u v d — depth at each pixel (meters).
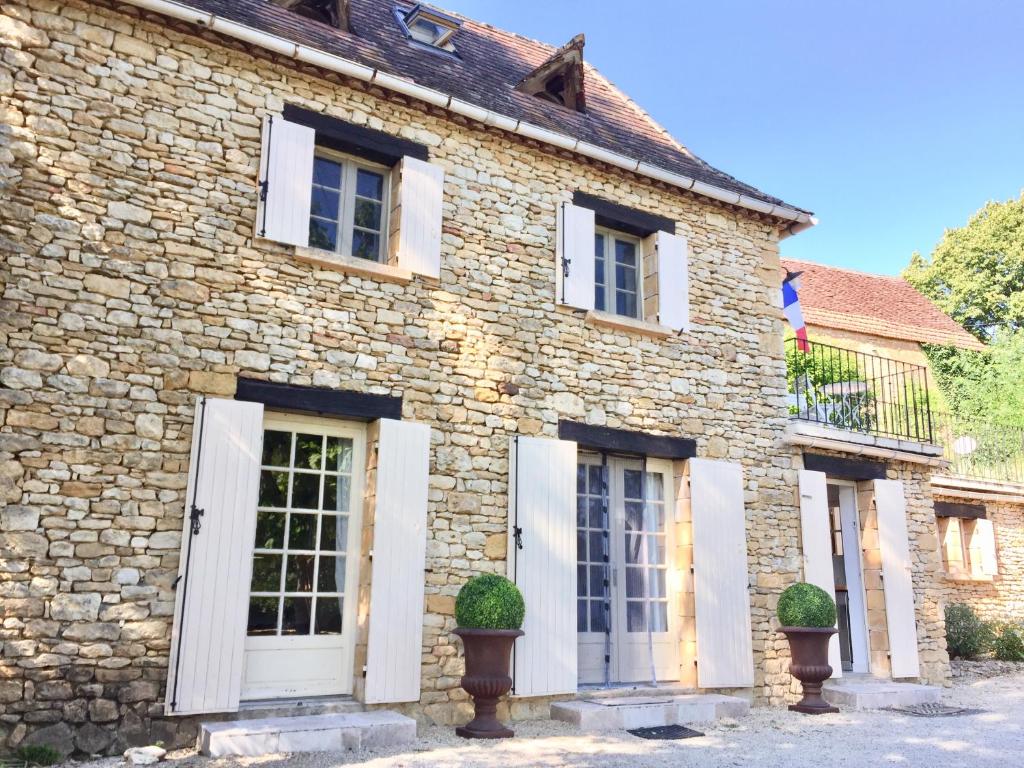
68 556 5.32
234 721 5.55
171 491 5.70
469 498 6.91
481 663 6.12
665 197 8.78
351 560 6.46
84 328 5.62
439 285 7.13
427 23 8.92
